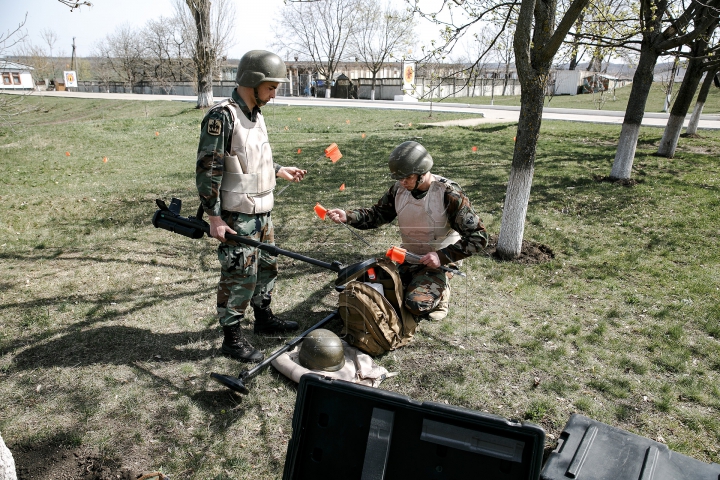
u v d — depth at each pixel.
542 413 3.06
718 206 7.47
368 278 3.70
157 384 3.25
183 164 11.32
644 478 2.11
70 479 2.52
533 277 5.08
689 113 23.81
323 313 4.23
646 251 5.86
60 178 9.88
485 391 3.28
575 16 4.55
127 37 57.03
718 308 4.45
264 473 2.58
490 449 1.77
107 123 18.23
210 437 2.82
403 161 3.54
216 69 34.31
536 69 4.94
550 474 2.19
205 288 4.73
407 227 3.87
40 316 4.09
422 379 3.38
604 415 3.06
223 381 3.02
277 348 3.70
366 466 1.85
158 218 3.43
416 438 1.85
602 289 4.85
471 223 3.61
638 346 3.86
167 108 27.77
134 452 2.70
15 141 14.18
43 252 5.65
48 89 55.38
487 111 23.81
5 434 2.79
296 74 49.25
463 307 4.43
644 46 8.25
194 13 24.05
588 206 7.55
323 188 8.52
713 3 7.48
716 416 3.09
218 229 3.15
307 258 3.29
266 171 3.38
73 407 3.03
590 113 23.19
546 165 10.48
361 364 3.38
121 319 4.09
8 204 7.71
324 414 1.95
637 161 10.94
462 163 10.69
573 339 3.93
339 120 19.56
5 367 3.40
